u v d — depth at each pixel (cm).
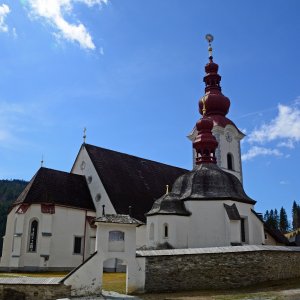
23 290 2522
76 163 5834
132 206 5094
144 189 5581
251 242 4059
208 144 4638
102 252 2755
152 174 6062
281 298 2227
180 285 2798
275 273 2964
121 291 2823
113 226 2833
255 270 2886
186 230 3922
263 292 2506
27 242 4675
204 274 2833
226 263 2867
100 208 5162
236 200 4012
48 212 4778
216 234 3856
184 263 2847
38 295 2520
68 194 5147
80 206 5116
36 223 4788
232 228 3781
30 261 4622
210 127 4794
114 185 5288
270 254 2981
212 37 7044
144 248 3966
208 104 6619
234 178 4372
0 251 10194
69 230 4934
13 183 18188
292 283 2816
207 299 2328
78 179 5481
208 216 3931
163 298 2445
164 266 2825
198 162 4638
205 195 4012
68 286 2573
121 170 5675
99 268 2712
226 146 6475
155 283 2783
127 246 2823
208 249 2936
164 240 3850
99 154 5700
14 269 4500
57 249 4766
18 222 4659
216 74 6812
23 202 4769
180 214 3919
